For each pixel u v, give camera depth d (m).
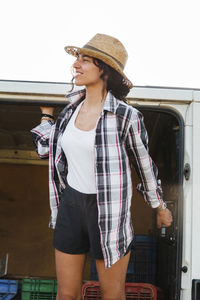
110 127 1.60
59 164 1.71
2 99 2.55
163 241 3.25
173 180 2.97
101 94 1.67
